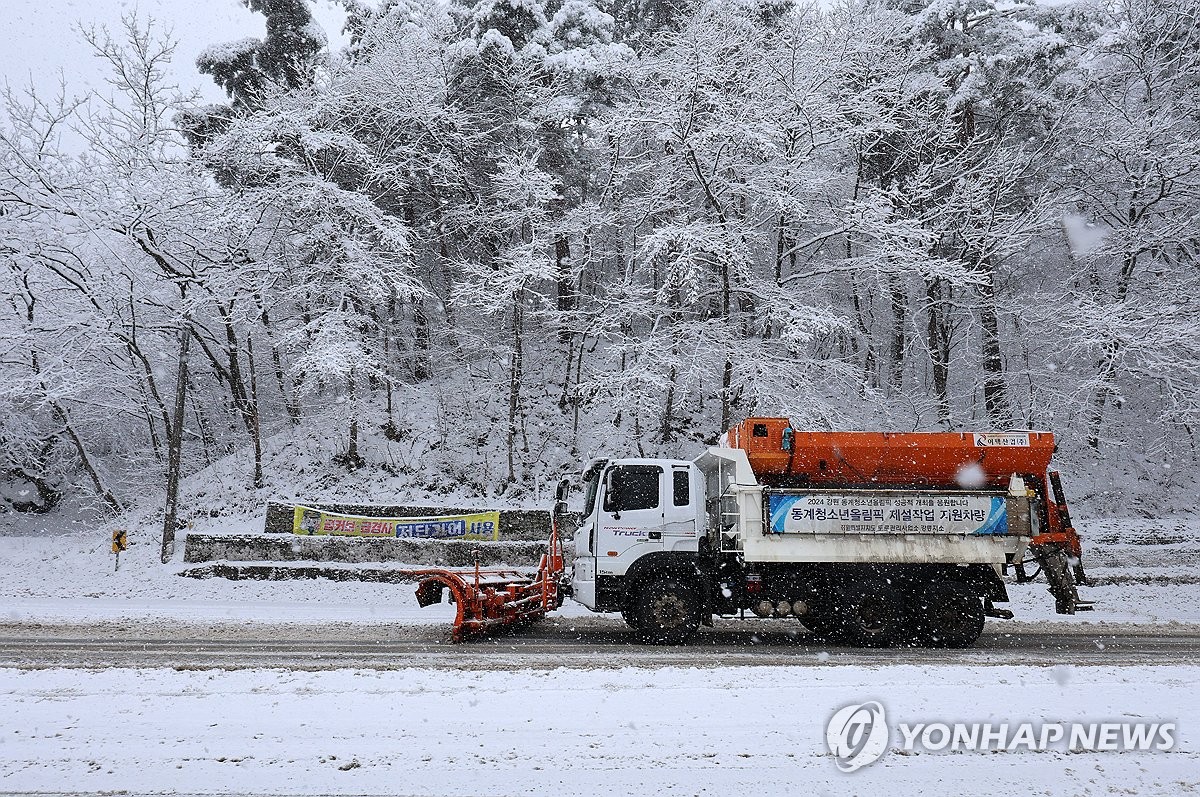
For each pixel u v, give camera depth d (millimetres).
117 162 19234
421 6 25531
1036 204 20562
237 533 18672
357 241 20469
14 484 25781
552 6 27312
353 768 5559
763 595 10773
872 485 10844
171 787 5238
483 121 23781
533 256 21016
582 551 11148
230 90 23266
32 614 13102
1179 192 21922
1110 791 5277
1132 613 14641
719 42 19391
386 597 15992
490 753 5859
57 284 20297
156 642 10555
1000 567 10750
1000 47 21953
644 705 7102
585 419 24016
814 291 20891
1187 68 22250
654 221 23188
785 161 19234
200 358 23703
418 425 23453
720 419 23312
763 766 5652
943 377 22219
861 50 21125
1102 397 22109
